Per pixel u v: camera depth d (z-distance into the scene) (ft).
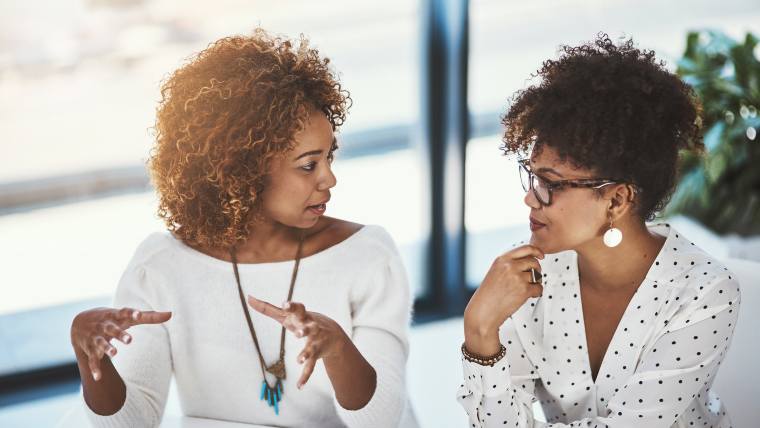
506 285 4.72
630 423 4.83
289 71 5.26
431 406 9.72
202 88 5.16
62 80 11.71
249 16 12.02
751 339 5.54
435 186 11.25
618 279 5.03
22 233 11.72
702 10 13.01
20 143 11.78
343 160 12.73
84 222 11.88
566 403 5.29
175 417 5.47
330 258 5.75
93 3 11.54
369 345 5.63
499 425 4.99
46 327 10.56
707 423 5.16
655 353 4.89
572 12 12.42
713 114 10.78
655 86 4.55
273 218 5.48
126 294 5.74
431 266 11.62
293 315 4.65
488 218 11.78
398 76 12.59
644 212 4.80
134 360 5.52
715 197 11.40
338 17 12.25
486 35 12.23
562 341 5.21
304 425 5.80
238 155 5.15
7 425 9.54
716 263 4.91
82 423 5.59
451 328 11.27
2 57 11.43
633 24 12.71
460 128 10.53
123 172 12.20
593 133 4.45
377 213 11.94
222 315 5.69
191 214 5.43
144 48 11.85
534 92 4.70
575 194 4.61
